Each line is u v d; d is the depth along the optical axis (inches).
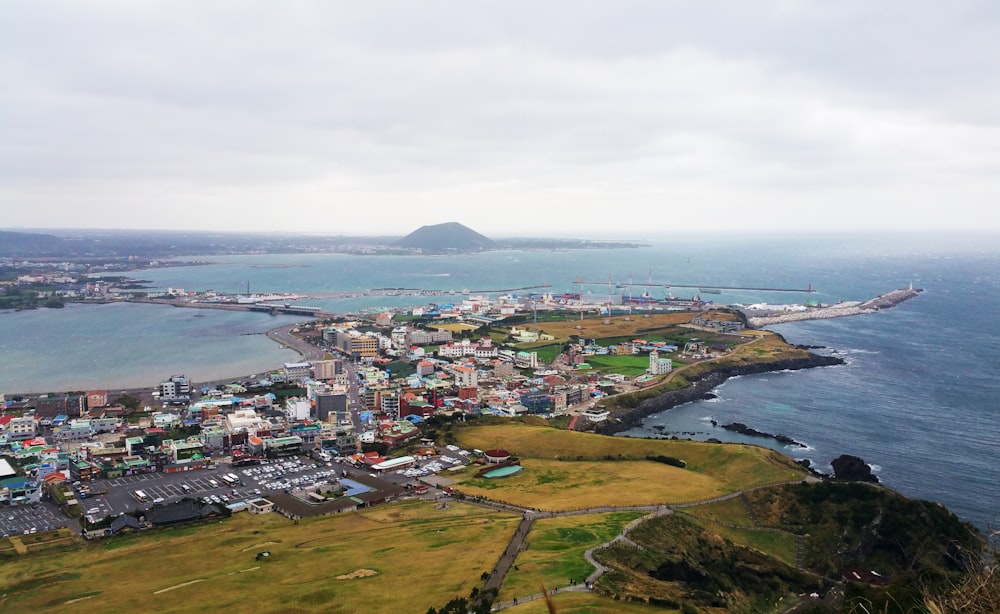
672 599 6156.5
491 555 6978.4
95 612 5920.3
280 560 7101.4
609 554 7091.5
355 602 5890.8
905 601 3860.7
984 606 1737.2
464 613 5462.6
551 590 6077.8
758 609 6948.8
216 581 6520.7
